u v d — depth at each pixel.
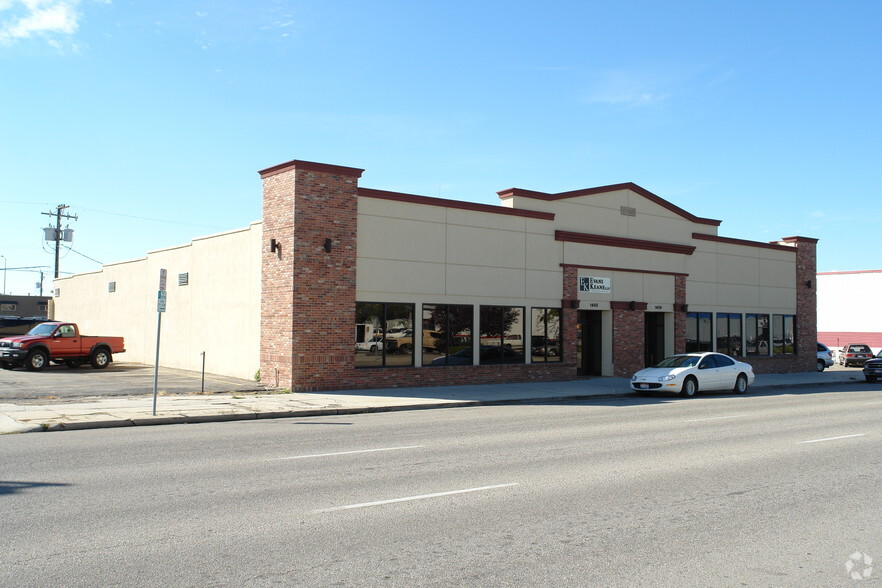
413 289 22.36
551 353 25.97
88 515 6.93
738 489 8.49
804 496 8.16
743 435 13.29
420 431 13.57
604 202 27.89
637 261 28.84
